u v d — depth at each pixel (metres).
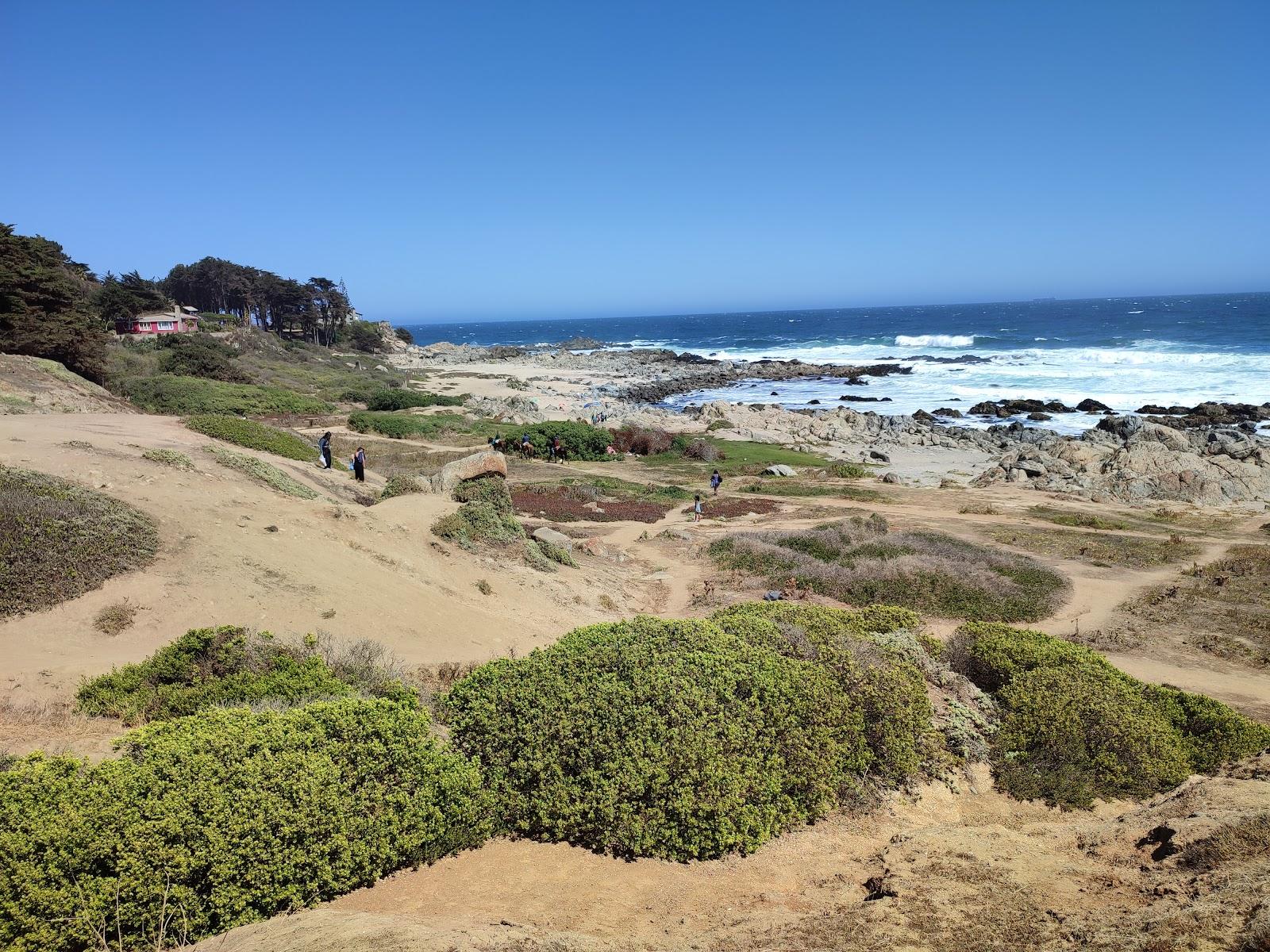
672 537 28.64
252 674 9.70
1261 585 23.08
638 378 108.38
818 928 5.25
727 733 7.54
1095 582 23.64
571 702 7.81
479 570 18.28
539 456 48.62
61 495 13.05
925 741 9.02
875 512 34.56
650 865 6.68
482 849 6.81
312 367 91.88
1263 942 3.89
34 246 50.34
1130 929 4.56
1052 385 82.19
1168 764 9.39
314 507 17.08
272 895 5.50
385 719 7.13
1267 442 47.59
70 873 5.09
